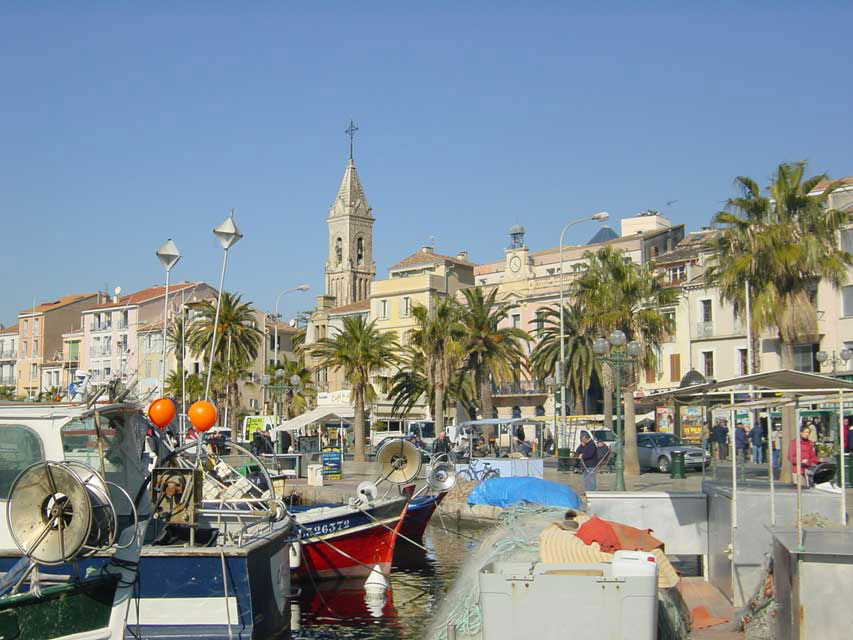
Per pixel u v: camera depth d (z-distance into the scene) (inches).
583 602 343.0
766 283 1348.4
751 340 1417.3
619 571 345.7
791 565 361.4
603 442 1594.5
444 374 2235.5
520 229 3422.7
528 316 3174.2
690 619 448.5
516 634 345.4
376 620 684.1
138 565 483.8
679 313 2603.3
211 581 504.4
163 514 509.0
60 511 403.2
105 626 461.1
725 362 2468.0
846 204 2140.7
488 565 374.3
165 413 507.8
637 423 2310.5
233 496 663.1
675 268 2748.5
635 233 3499.0
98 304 4269.2
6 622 422.0
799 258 1301.7
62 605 444.1
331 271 6486.2
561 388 1830.7
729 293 1441.9
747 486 529.0
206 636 498.6
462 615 433.4
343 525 834.2
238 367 2492.6
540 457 1637.6
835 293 2181.3
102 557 488.7
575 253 3447.3
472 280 3897.6
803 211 1330.0
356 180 6569.9
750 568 490.0
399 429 3070.9
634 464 1555.1
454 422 2795.3
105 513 413.1
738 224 1350.9
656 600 343.9
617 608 340.8
